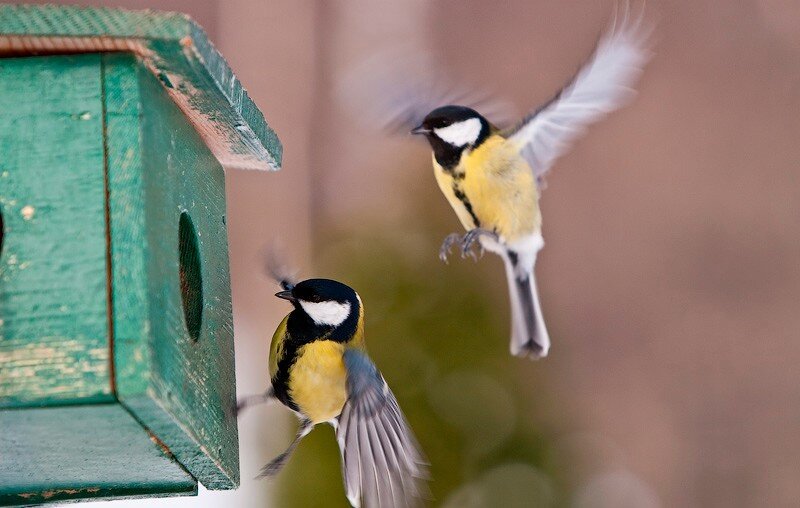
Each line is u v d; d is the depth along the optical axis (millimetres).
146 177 5641
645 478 17750
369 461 7184
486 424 11008
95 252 5422
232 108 6613
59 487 7027
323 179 16531
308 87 17156
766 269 19172
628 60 8828
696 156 19734
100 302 5348
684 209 19500
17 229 5461
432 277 11359
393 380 10961
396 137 9750
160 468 6613
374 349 11016
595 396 18359
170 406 5531
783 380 18453
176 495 7152
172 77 6090
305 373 7539
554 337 13516
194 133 6906
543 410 11406
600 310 18922
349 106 11836
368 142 16156
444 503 10742
